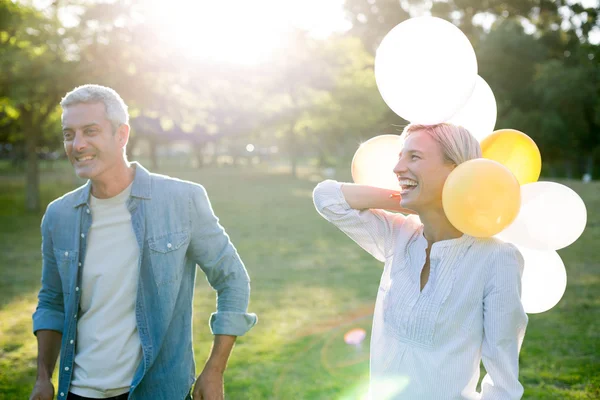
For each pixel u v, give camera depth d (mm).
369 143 2162
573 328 5648
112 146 2162
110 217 2242
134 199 2230
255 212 16812
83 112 2119
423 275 1854
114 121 2164
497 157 1976
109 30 14297
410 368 1770
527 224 1889
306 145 50625
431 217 1832
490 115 2082
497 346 1674
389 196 2014
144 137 38531
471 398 1741
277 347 5215
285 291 7332
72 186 27219
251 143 58031
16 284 8000
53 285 2363
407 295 1814
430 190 1776
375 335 1910
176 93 16344
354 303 6723
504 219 1658
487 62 35156
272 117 29344
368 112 30641
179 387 2219
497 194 1628
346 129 37562
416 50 1796
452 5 39406
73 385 2199
